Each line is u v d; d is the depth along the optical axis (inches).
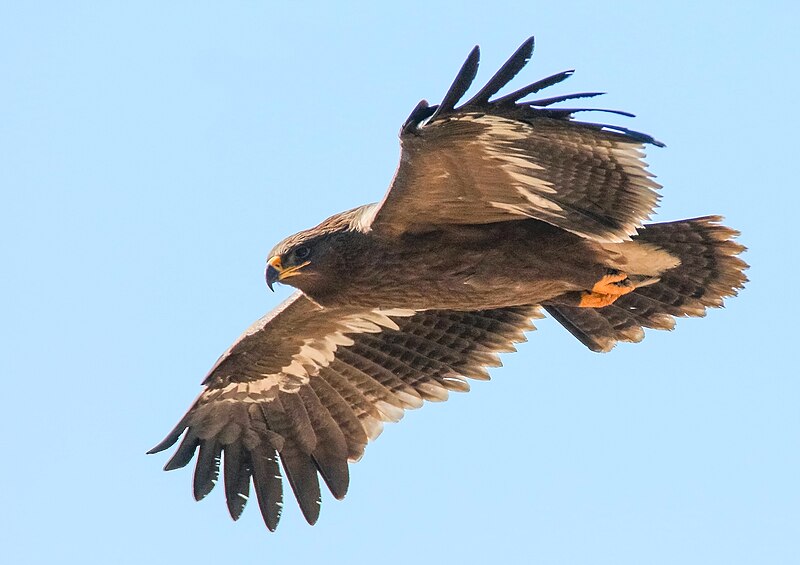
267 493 688.4
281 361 686.5
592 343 673.6
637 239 625.3
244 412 693.9
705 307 651.5
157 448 678.5
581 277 614.5
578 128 547.2
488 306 630.5
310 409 696.4
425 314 677.3
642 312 661.3
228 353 676.1
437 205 589.6
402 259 614.5
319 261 621.0
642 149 548.4
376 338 684.7
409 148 557.3
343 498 685.3
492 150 559.5
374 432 692.1
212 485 685.3
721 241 636.7
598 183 562.9
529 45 532.4
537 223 605.0
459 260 611.5
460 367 687.1
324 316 667.4
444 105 537.3
